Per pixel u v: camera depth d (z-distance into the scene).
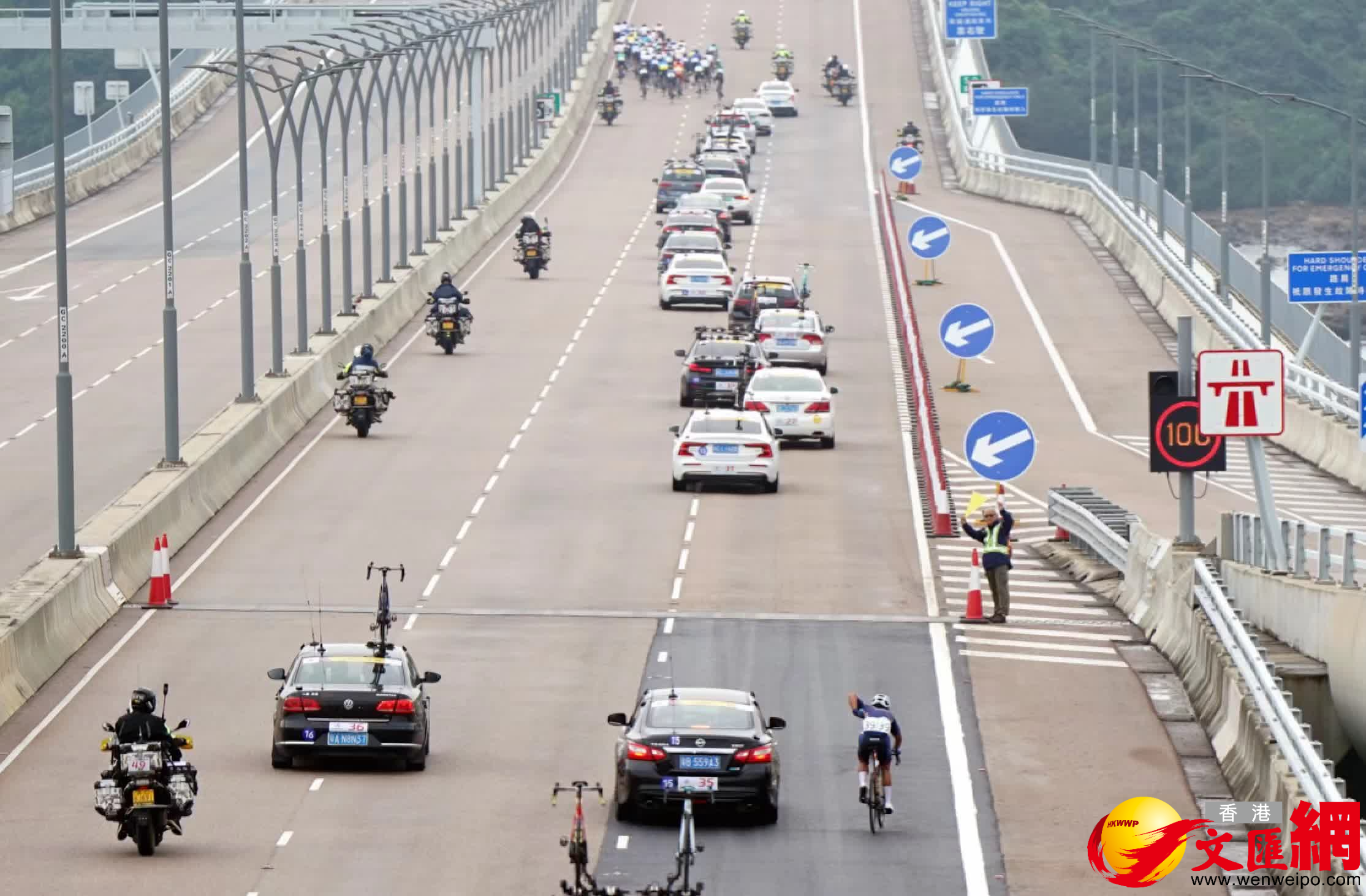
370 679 79.44
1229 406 95.06
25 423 157.50
